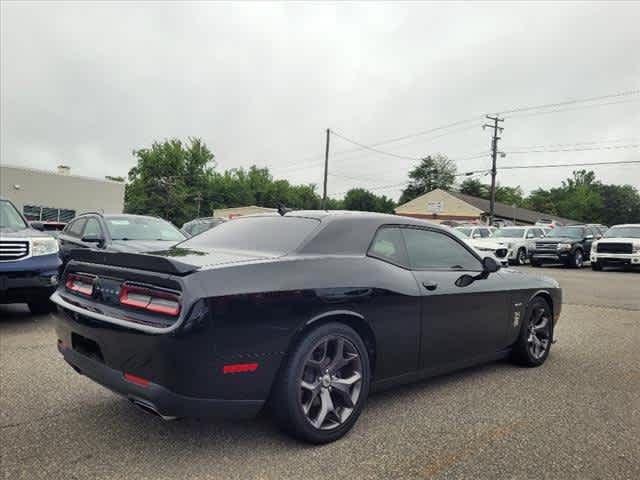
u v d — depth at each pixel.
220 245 3.74
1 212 7.39
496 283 4.54
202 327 2.66
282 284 2.97
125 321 2.88
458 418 3.60
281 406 2.97
